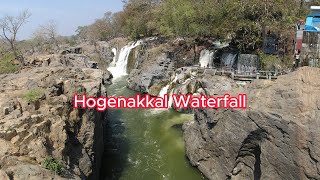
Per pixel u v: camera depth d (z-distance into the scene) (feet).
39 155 61.72
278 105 74.43
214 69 135.33
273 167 73.67
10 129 62.34
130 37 249.14
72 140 77.82
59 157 66.23
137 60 207.41
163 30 194.90
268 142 74.49
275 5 134.10
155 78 168.86
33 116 67.87
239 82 116.98
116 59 241.35
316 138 64.69
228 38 156.97
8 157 57.52
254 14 134.21
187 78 143.84
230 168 85.87
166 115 138.41
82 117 83.20
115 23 328.49
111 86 190.49
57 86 83.87
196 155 96.73
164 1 240.32
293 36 122.21
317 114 66.33
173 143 112.16
